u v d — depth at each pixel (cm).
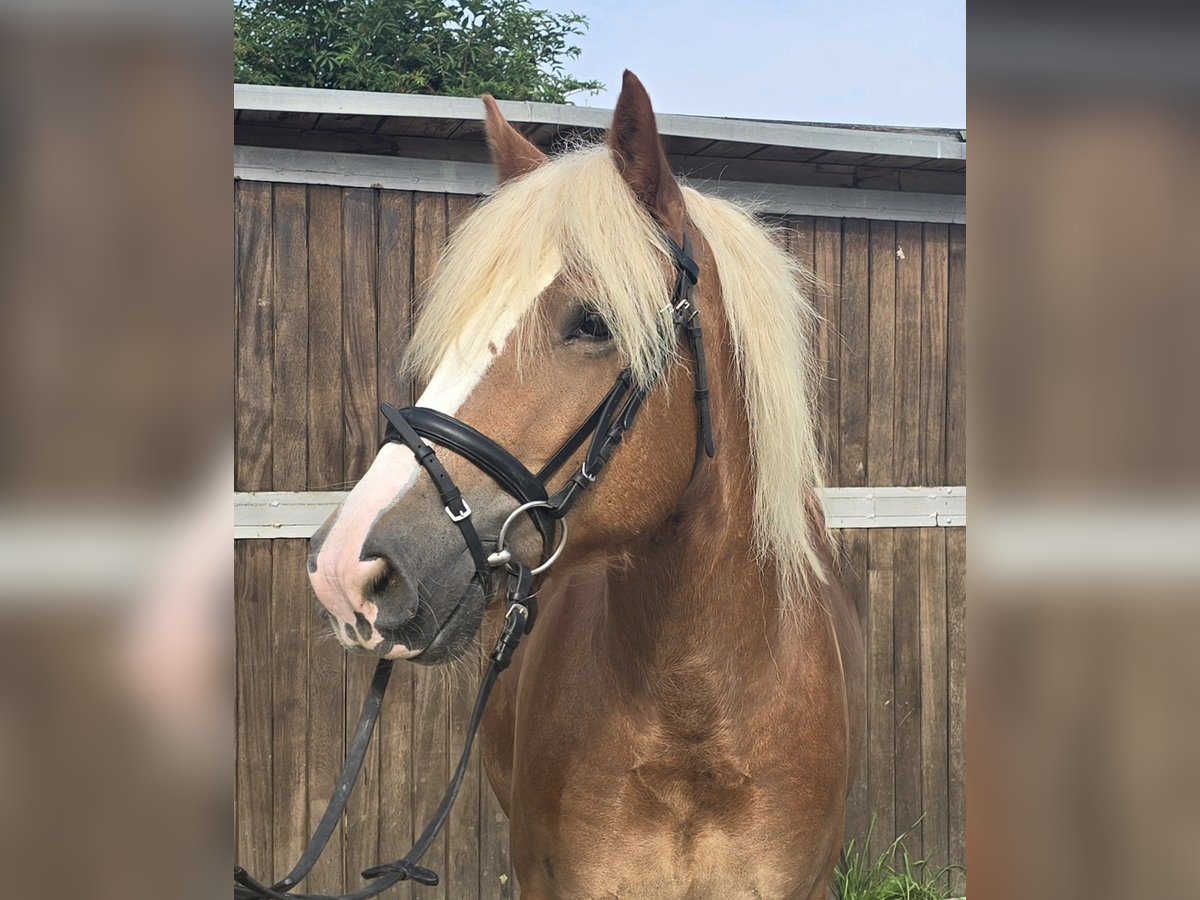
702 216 144
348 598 110
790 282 155
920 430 323
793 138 285
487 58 1003
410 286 286
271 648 279
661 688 140
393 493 115
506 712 196
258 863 279
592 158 132
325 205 280
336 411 283
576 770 148
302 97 256
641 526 129
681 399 131
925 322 323
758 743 145
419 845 139
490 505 118
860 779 318
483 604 118
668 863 146
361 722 131
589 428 122
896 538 321
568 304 121
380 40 966
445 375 121
